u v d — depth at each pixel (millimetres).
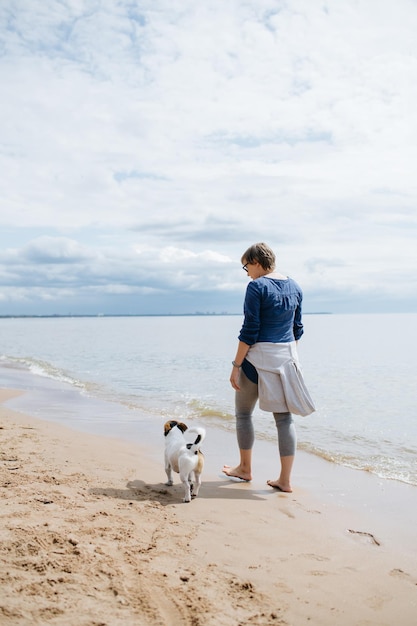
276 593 2707
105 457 5578
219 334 53625
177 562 2988
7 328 81750
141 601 2477
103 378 14516
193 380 13984
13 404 9609
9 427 7000
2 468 4777
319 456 6043
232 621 2385
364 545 3430
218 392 11625
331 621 2457
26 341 38500
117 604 2428
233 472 5000
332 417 8750
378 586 2840
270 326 4609
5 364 18500
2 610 2277
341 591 2766
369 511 4117
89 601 2430
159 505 4039
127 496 4215
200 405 9555
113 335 51219
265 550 3283
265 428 7520
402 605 2639
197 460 4289
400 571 3033
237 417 4914
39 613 2283
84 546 3031
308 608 2568
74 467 5023
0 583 2520
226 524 3727
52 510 3650
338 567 3068
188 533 3486
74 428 7371
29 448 5742
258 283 4590
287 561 3125
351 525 3797
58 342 36969
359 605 2623
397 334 51562
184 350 27656
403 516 4008
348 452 6281
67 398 10516
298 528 3699
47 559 2812
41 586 2525
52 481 4426
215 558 3105
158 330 69000
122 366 18266
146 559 2971
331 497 4480
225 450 6301
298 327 4906
